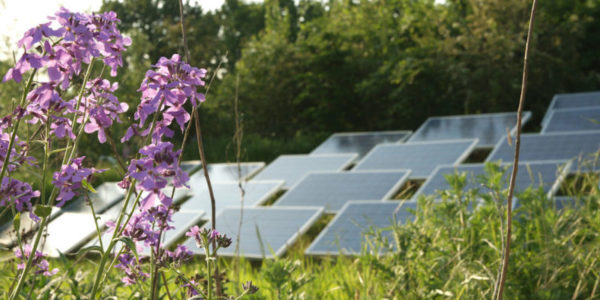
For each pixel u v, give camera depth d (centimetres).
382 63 2377
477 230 458
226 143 1923
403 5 2695
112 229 231
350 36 2497
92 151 805
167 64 211
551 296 398
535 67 2134
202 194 1207
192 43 2338
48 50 198
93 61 211
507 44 2103
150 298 240
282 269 379
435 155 1248
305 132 2281
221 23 2734
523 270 430
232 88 2339
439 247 448
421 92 2177
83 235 941
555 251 436
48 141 215
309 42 2473
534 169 937
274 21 3150
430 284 409
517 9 2191
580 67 2395
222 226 944
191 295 256
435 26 2469
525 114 1595
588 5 2466
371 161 1321
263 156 1864
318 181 1164
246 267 657
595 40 2394
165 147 193
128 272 263
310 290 484
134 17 2211
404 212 821
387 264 454
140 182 191
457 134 1562
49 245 935
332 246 771
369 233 505
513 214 478
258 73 2377
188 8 2361
